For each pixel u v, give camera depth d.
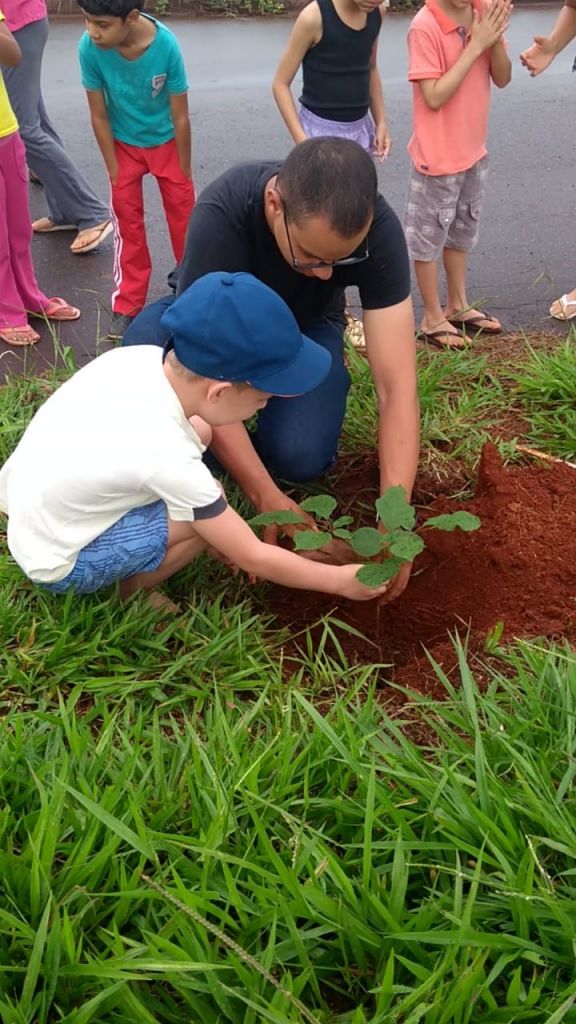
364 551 2.19
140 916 1.75
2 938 1.69
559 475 2.94
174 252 4.38
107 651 2.31
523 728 2.00
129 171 3.98
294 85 7.14
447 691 2.29
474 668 2.33
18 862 1.75
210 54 7.79
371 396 3.39
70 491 2.17
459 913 1.67
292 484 3.04
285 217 2.15
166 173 4.00
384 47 7.88
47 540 2.27
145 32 3.64
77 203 4.80
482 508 2.82
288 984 1.58
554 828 1.79
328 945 1.73
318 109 3.99
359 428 3.27
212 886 1.77
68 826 1.84
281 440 2.83
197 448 2.21
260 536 2.72
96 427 2.16
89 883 1.73
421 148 3.64
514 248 4.91
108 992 1.56
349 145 2.12
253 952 1.68
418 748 2.06
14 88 4.44
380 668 2.46
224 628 2.45
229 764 1.97
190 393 2.15
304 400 2.82
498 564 2.59
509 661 2.31
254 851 1.83
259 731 2.13
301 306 2.70
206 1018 1.60
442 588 2.62
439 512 2.85
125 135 3.89
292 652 2.50
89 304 4.41
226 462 2.56
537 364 3.56
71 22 8.24
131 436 2.13
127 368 2.23
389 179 5.66
